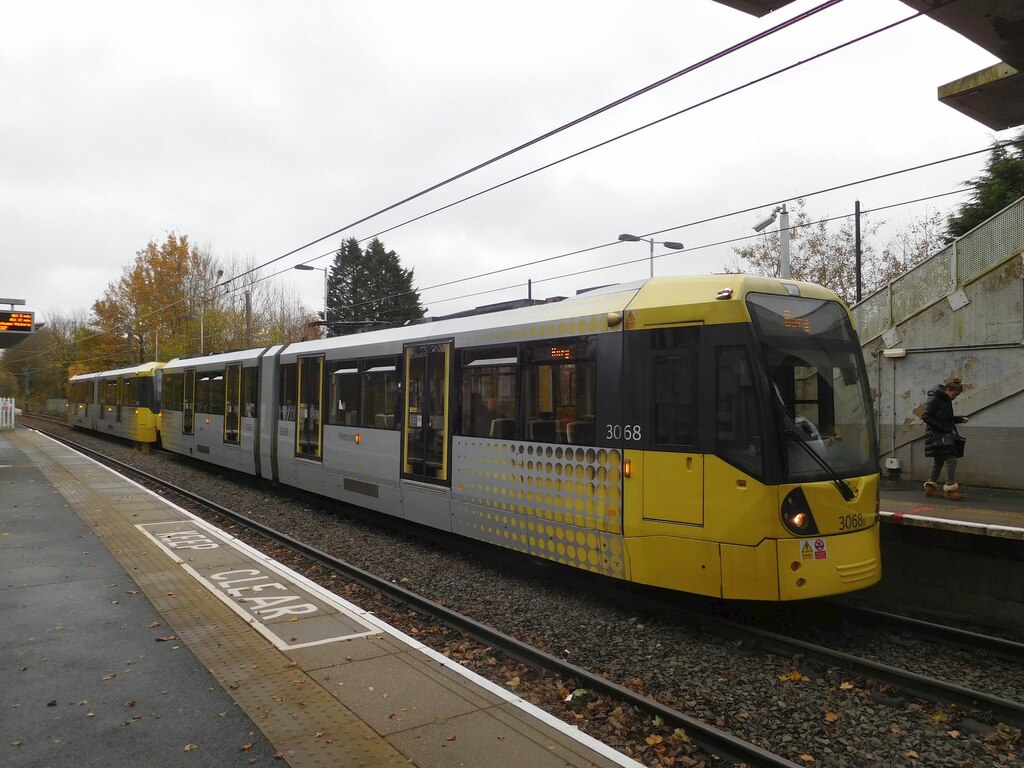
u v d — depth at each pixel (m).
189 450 20.19
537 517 8.22
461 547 10.50
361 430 11.80
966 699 5.38
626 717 4.98
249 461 16.22
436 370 10.07
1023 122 9.15
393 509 10.94
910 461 13.23
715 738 4.58
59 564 8.66
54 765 3.96
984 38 6.91
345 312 59.03
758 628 6.77
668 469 6.86
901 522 8.43
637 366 7.18
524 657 6.17
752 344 6.54
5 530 10.84
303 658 5.59
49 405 69.75
